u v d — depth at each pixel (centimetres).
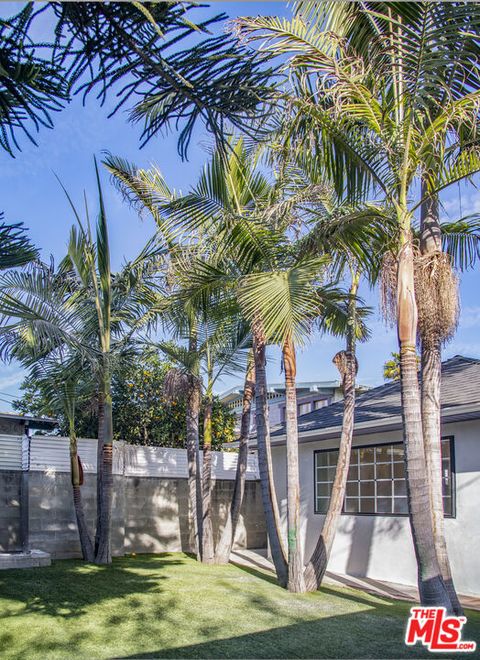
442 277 638
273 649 573
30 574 909
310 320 809
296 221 863
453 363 1248
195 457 1198
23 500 1162
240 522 1501
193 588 845
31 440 1178
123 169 1110
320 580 880
